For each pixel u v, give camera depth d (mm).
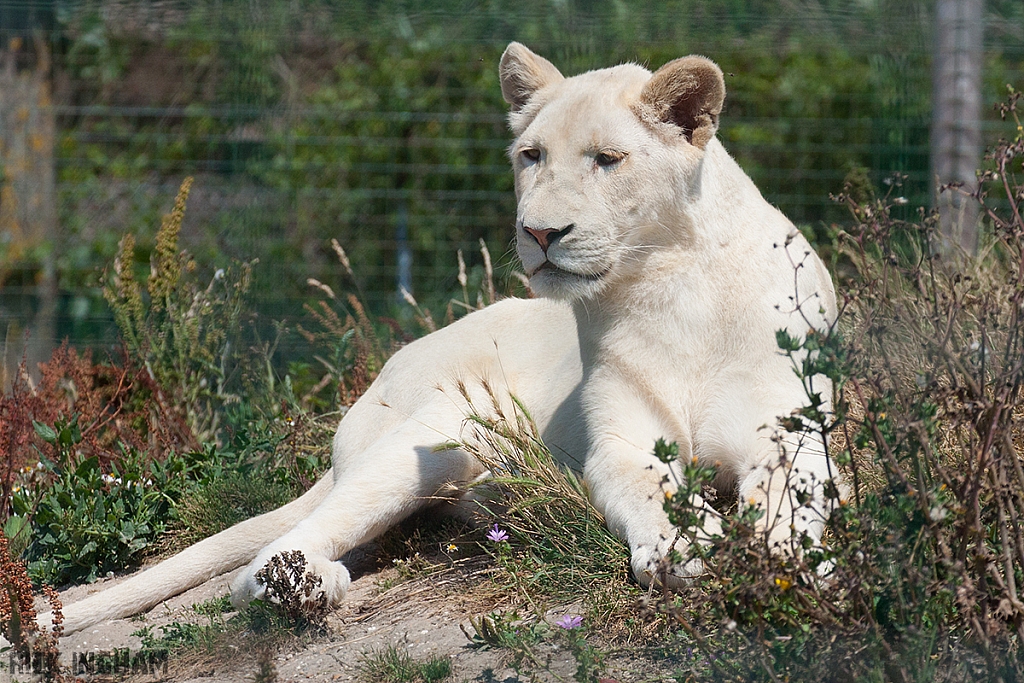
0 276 17000
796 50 18906
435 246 19844
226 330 12031
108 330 15273
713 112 7000
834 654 5133
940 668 5070
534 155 7172
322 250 20453
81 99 20000
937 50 14031
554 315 8570
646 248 7047
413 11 17266
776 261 7203
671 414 7160
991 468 5414
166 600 7910
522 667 5855
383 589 7410
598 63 17250
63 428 9750
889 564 5121
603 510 6910
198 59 20250
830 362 5113
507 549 7125
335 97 21281
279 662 6508
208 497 9180
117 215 18594
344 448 8727
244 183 14312
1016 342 5484
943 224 10602
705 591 5871
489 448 8031
